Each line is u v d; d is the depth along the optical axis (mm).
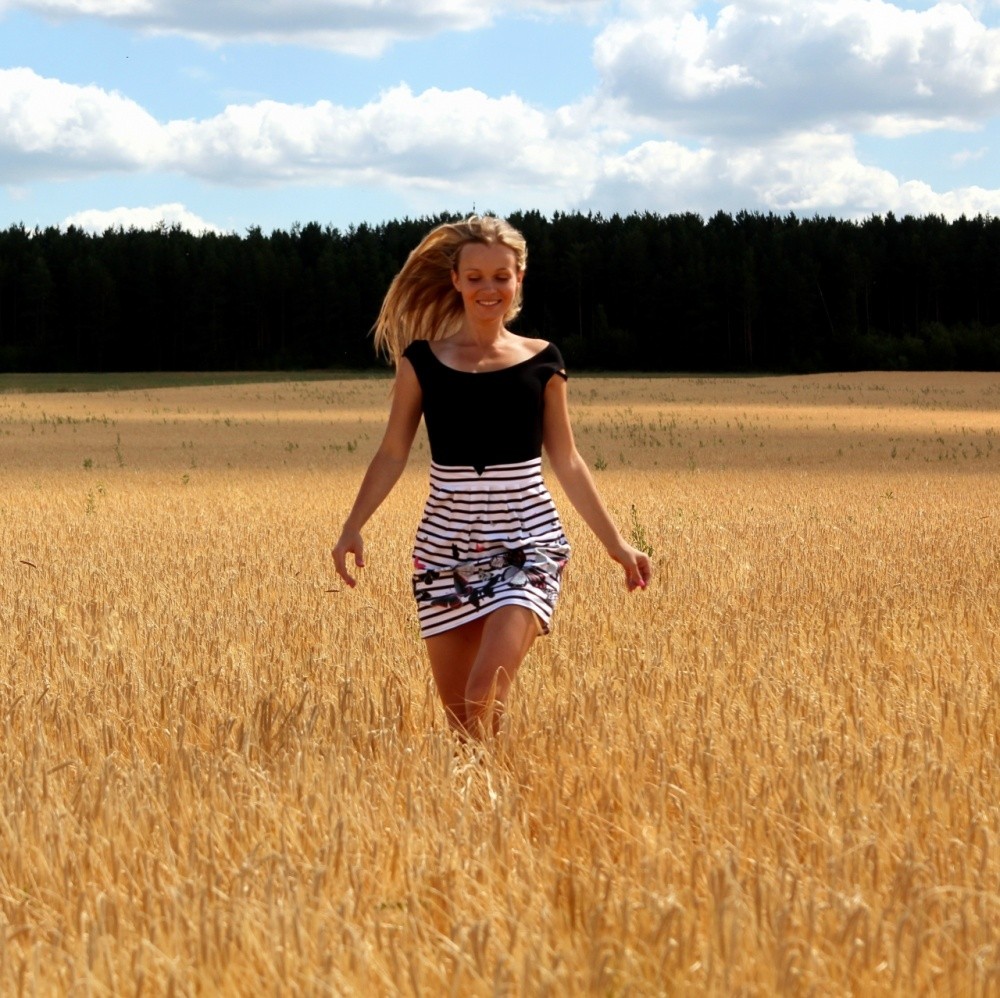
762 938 2512
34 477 22203
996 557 9820
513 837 3109
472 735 4156
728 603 7520
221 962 2473
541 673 5355
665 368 112188
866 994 2408
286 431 40875
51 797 3490
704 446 32906
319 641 6340
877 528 12594
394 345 4809
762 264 111688
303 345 117312
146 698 4887
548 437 4543
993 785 3672
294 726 4309
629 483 20734
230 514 14688
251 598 7938
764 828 3211
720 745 4047
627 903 2598
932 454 29531
